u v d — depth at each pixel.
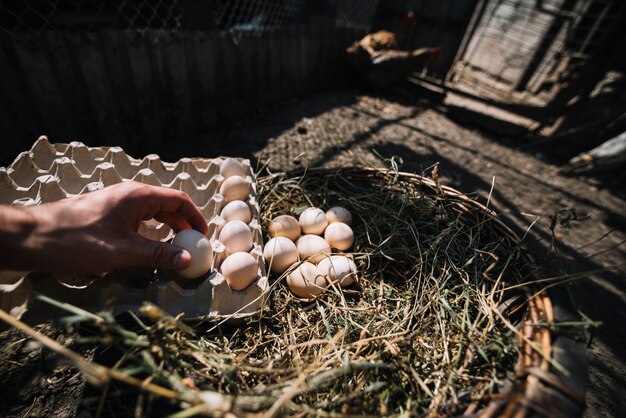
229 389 0.35
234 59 1.03
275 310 0.46
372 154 1.04
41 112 0.73
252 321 0.43
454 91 1.67
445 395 0.36
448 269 0.50
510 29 2.06
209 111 1.02
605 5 1.68
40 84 0.70
